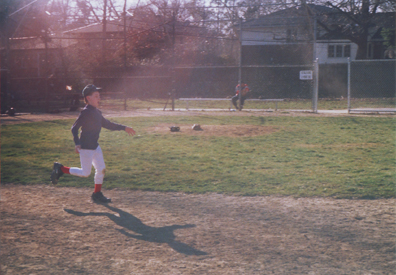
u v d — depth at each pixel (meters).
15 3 25.48
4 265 3.45
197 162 7.77
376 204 5.14
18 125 13.89
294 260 3.55
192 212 4.94
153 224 4.52
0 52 21.61
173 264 3.47
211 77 29.70
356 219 4.62
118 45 29.80
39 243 3.95
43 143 10.04
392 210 4.90
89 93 5.16
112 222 4.58
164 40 30.41
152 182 6.33
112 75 28.52
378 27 32.94
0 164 7.57
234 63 30.86
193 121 14.87
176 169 7.19
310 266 3.42
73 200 5.46
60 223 4.54
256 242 3.97
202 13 28.91
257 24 27.89
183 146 9.59
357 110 18.03
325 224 4.47
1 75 20.94
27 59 24.75
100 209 5.07
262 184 6.14
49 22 23.83
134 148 9.36
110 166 7.47
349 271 3.32
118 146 9.64
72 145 9.78
